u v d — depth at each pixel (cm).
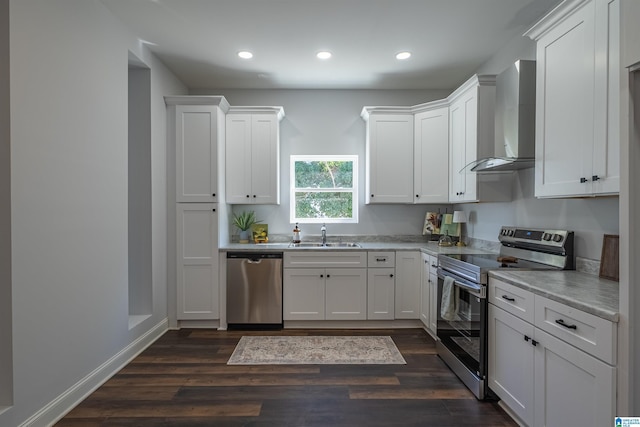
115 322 261
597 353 138
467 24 276
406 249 357
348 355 291
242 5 249
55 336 200
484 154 303
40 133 190
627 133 129
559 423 160
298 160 431
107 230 252
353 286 358
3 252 171
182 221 357
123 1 243
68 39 212
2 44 171
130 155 319
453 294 260
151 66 320
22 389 178
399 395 228
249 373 259
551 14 198
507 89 255
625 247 129
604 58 166
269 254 356
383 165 387
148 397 225
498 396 213
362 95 425
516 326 192
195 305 358
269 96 423
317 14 261
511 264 240
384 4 249
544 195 212
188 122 355
